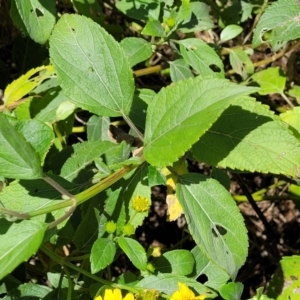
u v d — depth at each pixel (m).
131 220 0.23
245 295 0.40
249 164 0.21
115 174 0.21
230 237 0.22
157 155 0.20
